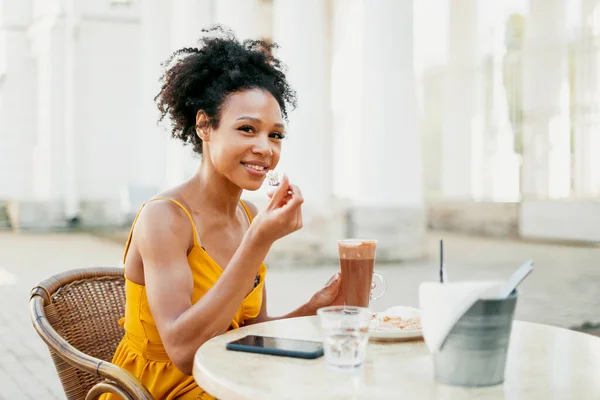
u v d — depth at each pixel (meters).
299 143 9.70
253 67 1.95
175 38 12.31
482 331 1.25
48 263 10.48
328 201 9.87
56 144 17.44
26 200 17.03
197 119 1.92
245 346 1.53
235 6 10.12
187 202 1.91
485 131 17.48
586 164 13.66
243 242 1.59
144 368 1.83
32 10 18.33
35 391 4.12
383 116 9.72
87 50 17.92
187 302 1.72
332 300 2.03
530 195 14.91
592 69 13.44
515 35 17.34
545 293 7.37
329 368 1.39
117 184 18.22
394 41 9.62
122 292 2.22
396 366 1.43
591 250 11.97
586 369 1.40
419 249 10.16
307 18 9.63
